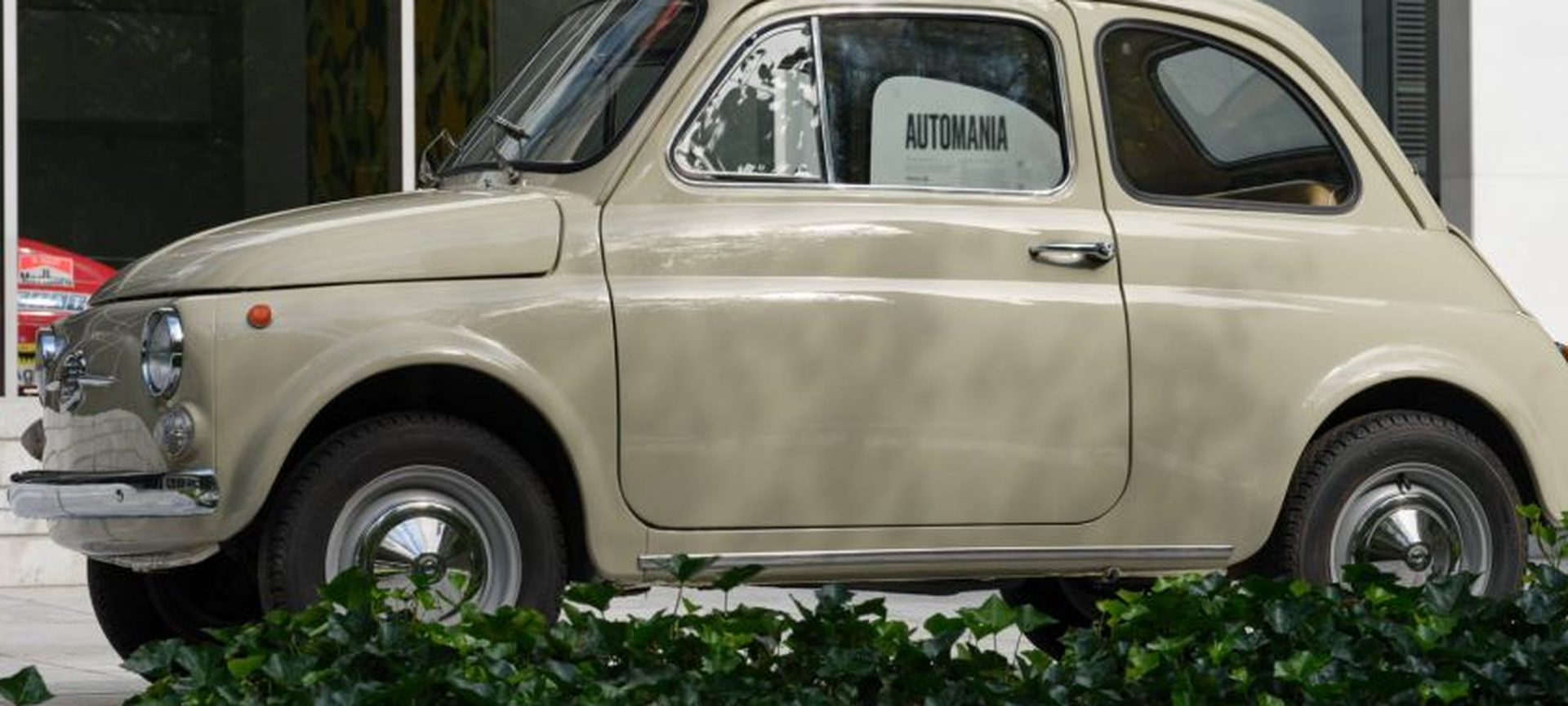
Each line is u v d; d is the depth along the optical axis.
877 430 8.17
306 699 5.52
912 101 8.46
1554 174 16.08
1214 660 6.03
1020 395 8.34
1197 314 8.57
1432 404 9.18
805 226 8.20
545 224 7.99
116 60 14.12
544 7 15.00
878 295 8.20
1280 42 9.03
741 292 8.06
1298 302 8.73
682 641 6.11
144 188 14.17
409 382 8.02
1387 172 9.11
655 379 7.96
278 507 7.69
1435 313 8.95
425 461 7.79
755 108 8.30
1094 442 8.43
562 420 7.86
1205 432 8.56
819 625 6.18
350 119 14.59
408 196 8.36
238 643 5.95
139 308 7.92
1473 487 8.91
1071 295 8.43
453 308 7.80
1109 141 8.66
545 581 7.92
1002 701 5.77
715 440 8.02
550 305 7.88
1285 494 8.70
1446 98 16.16
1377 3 16.28
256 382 7.65
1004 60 8.60
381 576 7.75
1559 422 9.10
